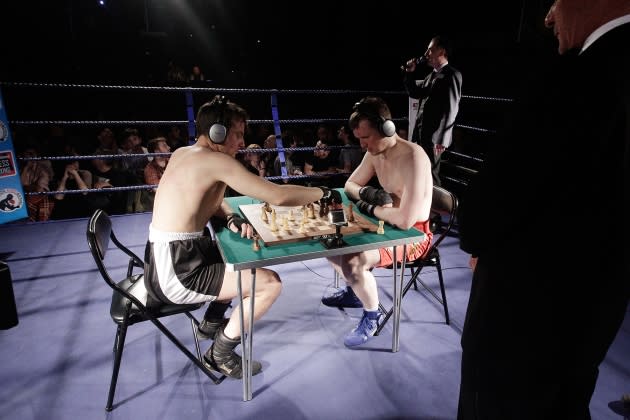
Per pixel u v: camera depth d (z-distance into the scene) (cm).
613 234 86
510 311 96
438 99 342
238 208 212
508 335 97
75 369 195
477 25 625
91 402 176
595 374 103
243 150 380
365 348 213
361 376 193
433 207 228
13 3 785
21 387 183
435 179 362
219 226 190
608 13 80
